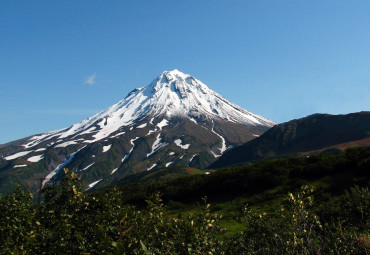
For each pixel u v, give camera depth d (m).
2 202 9.73
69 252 8.55
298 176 40.75
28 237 8.52
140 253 4.95
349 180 34.34
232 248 10.28
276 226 9.92
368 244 9.62
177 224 7.79
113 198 9.22
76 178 9.73
